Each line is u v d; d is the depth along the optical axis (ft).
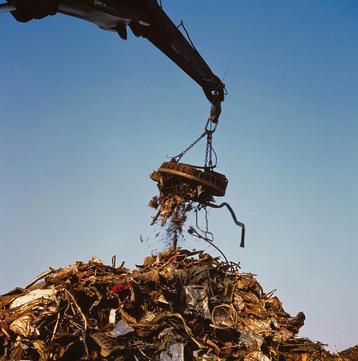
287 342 36.22
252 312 35.88
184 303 33.12
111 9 20.06
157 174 38.58
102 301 31.68
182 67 31.30
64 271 33.65
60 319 29.91
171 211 38.40
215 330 32.86
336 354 38.73
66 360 28.63
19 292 33.76
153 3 23.15
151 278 32.83
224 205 40.14
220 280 37.01
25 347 28.60
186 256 38.55
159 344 30.45
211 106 37.04
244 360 32.32
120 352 29.09
